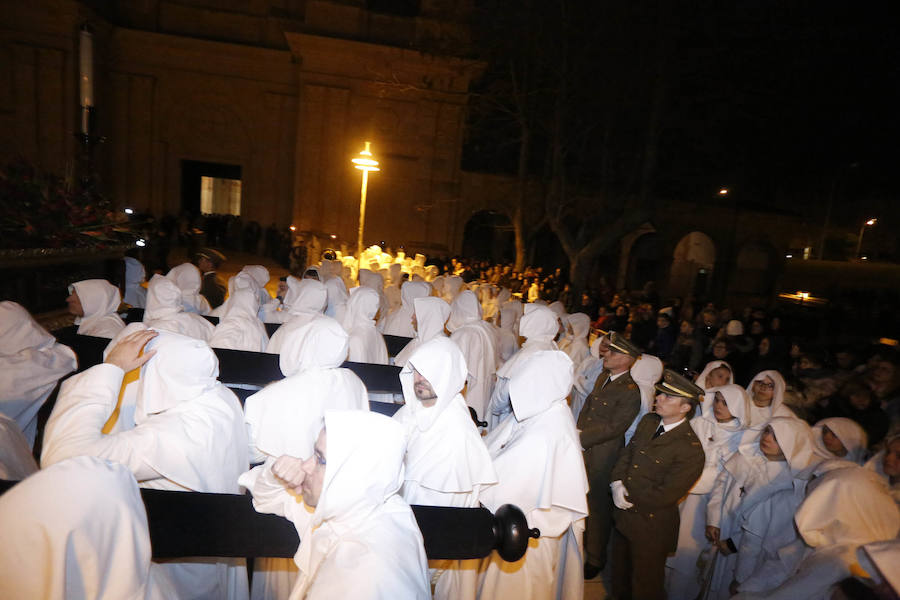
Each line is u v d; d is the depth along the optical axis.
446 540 1.97
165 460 2.12
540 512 2.86
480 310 5.70
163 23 22.06
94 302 4.01
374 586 1.42
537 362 2.97
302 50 21.61
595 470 4.04
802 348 7.10
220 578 2.42
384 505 1.63
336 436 1.57
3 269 3.67
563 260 26.41
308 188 22.77
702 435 3.95
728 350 8.55
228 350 3.56
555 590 3.12
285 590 2.74
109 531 1.38
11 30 19.03
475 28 17.73
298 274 19.48
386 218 23.50
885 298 16.47
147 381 2.25
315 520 1.58
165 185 22.88
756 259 25.95
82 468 1.40
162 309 4.21
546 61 16.11
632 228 14.29
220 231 23.31
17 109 19.52
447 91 22.98
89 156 4.85
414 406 2.77
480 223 26.25
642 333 11.52
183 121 22.66
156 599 1.64
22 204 4.02
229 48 22.19
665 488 3.25
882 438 4.53
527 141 19.20
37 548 1.28
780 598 2.39
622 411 3.96
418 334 4.76
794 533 3.04
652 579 3.36
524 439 2.90
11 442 2.28
